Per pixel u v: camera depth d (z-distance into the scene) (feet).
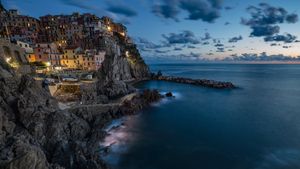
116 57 351.87
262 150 124.16
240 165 107.55
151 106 224.33
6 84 119.24
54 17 408.87
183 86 378.53
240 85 396.78
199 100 260.42
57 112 122.62
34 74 195.62
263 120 181.27
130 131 150.92
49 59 261.03
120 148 123.24
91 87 213.66
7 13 323.98
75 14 433.48
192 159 113.50
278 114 199.52
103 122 157.58
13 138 85.20
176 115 194.29
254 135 146.82
